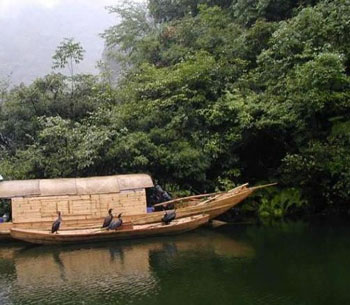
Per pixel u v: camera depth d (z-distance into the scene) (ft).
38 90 70.90
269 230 55.72
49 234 50.16
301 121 60.80
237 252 46.50
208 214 57.62
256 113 64.13
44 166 61.67
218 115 64.54
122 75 88.53
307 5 77.82
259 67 72.43
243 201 65.41
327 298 33.76
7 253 49.65
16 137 70.54
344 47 63.05
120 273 41.27
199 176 62.90
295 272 39.58
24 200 53.47
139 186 56.24
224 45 79.20
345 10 63.26
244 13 85.76
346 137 59.31
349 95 59.21
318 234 52.47
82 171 62.08
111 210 53.21
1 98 72.43
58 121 63.67
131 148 60.13
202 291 36.09
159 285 37.81
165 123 66.18
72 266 44.01
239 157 67.82
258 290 35.81
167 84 67.77
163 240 52.65
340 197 63.26
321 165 59.67
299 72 59.62
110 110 69.41
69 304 34.53
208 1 98.94
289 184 64.90
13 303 35.09
